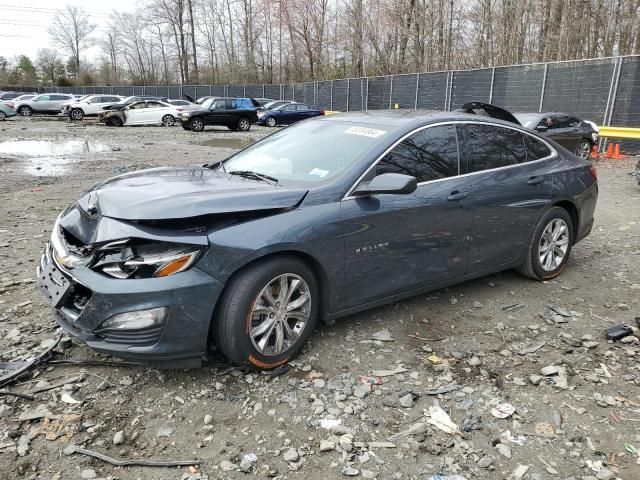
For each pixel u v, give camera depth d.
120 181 3.66
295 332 3.45
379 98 27.86
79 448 2.63
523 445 2.77
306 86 35.94
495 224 4.46
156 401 3.04
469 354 3.68
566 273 5.41
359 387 3.22
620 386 3.35
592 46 29.20
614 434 2.88
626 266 5.67
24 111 34.84
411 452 2.70
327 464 2.59
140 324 2.88
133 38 81.38
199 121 24.81
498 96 20.62
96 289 2.88
